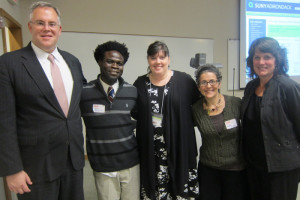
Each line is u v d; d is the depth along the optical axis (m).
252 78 1.54
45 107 1.15
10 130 1.08
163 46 1.57
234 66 4.13
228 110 1.56
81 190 1.33
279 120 1.35
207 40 3.99
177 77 1.63
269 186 1.44
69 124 1.22
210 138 1.56
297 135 1.39
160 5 3.71
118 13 3.53
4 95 1.07
